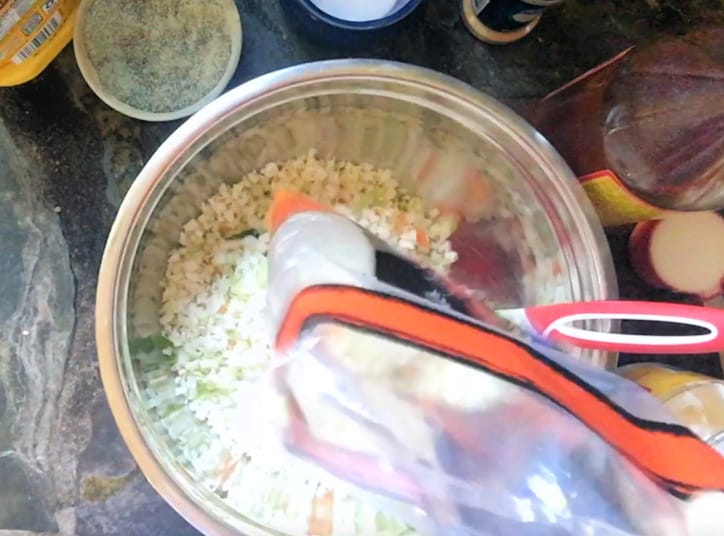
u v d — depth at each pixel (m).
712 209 0.74
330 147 0.78
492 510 0.52
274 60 0.82
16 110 0.79
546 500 0.51
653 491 0.50
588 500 0.50
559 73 0.83
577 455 0.51
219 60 0.80
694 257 0.81
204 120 0.65
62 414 0.79
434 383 0.53
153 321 0.74
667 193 0.69
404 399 0.53
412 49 0.83
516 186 0.73
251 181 0.77
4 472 0.79
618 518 0.49
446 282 0.64
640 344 0.58
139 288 0.71
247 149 0.74
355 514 0.69
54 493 0.79
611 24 0.83
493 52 0.83
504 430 0.52
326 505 0.69
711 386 0.67
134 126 0.80
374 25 0.77
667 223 0.80
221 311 0.75
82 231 0.80
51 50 0.77
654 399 0.54
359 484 0.55
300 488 0.70
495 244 0.77
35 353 0.79
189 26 0.80
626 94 0.68
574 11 0.83
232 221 0.77
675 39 0.69
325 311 0.56
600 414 0.52
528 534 0.51
